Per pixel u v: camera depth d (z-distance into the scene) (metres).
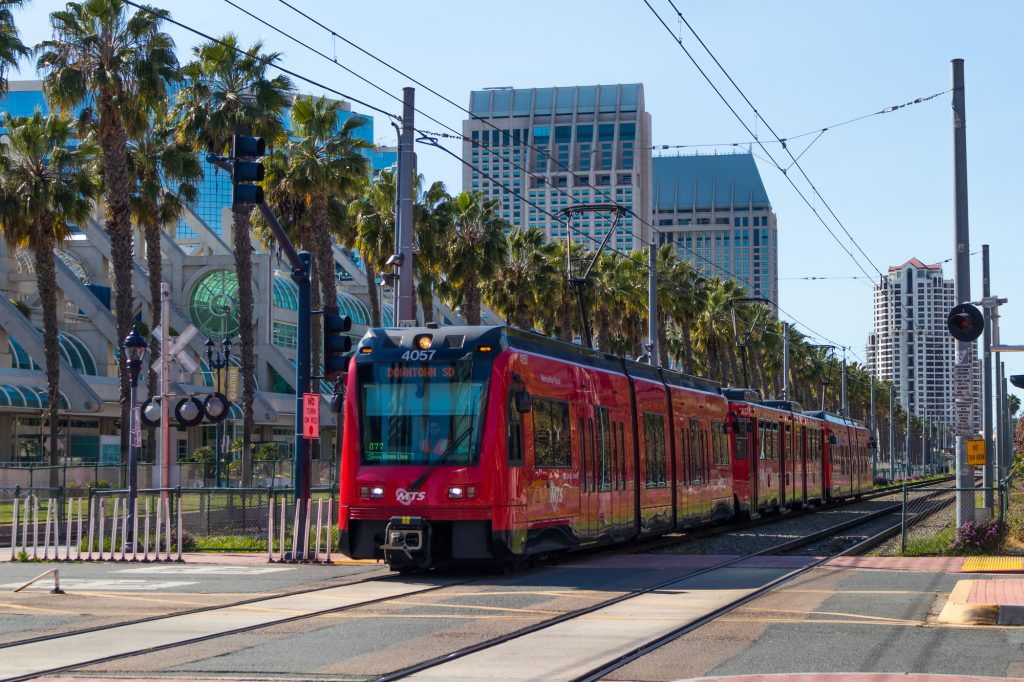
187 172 48.19
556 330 68.12
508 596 15.70
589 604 14.69
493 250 54.44
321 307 49.91
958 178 23.61
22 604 15.31
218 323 82.19
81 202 46.78
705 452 30.45
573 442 21.11
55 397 47.25
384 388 18.97
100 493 25.66
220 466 47.03
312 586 17.23
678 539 28.97
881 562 20.19
